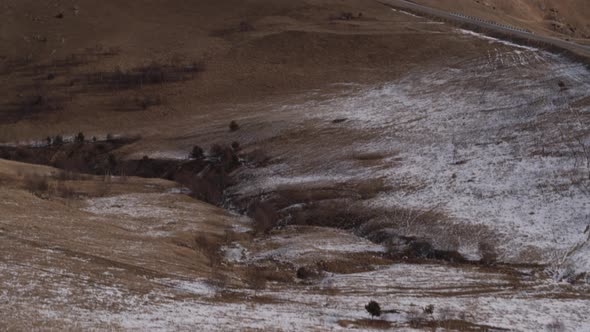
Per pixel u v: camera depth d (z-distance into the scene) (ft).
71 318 115.75
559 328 138.51
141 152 324.39
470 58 387.34
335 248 200.23
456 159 261.44
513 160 251.39
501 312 147.95
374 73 388.78
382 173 259.19
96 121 369.50
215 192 268.82
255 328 122.52
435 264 190.08
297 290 161.79
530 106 303.48
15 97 399.03
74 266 149.28
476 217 214.69
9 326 106.22
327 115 332.80
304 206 241.14
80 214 206.28
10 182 239.91
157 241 187.62
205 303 139.54
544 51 384.27
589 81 324.39
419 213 221.87
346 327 131.03
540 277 176.76
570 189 223.30
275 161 288.30
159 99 385.70
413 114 319.47
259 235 216.13
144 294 139.44
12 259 146.41
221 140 321.11
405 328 133.59
